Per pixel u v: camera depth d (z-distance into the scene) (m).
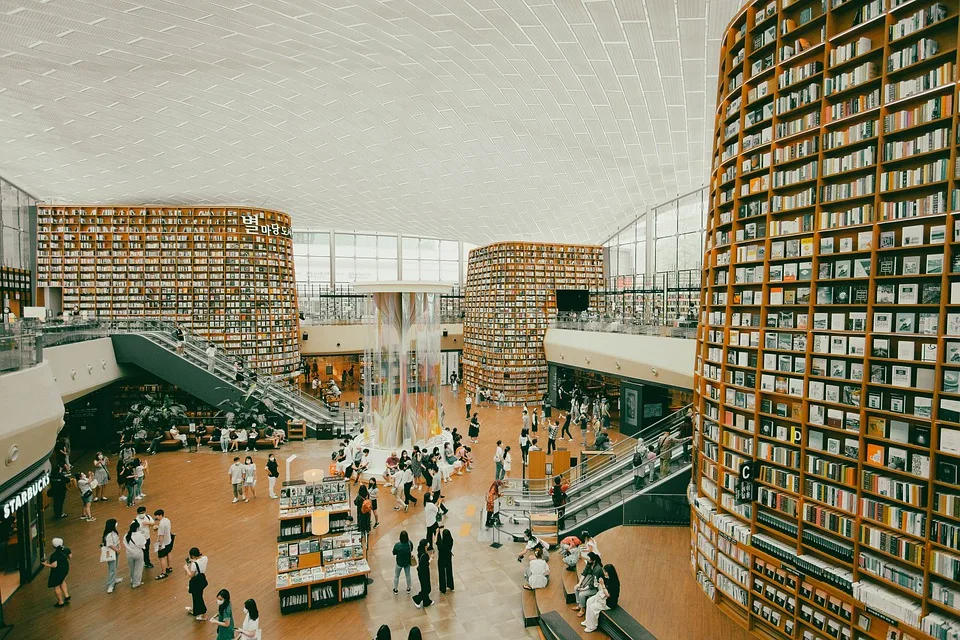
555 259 29.45
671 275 29.83
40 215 23.23
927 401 5.60
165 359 19.73
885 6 5.94
